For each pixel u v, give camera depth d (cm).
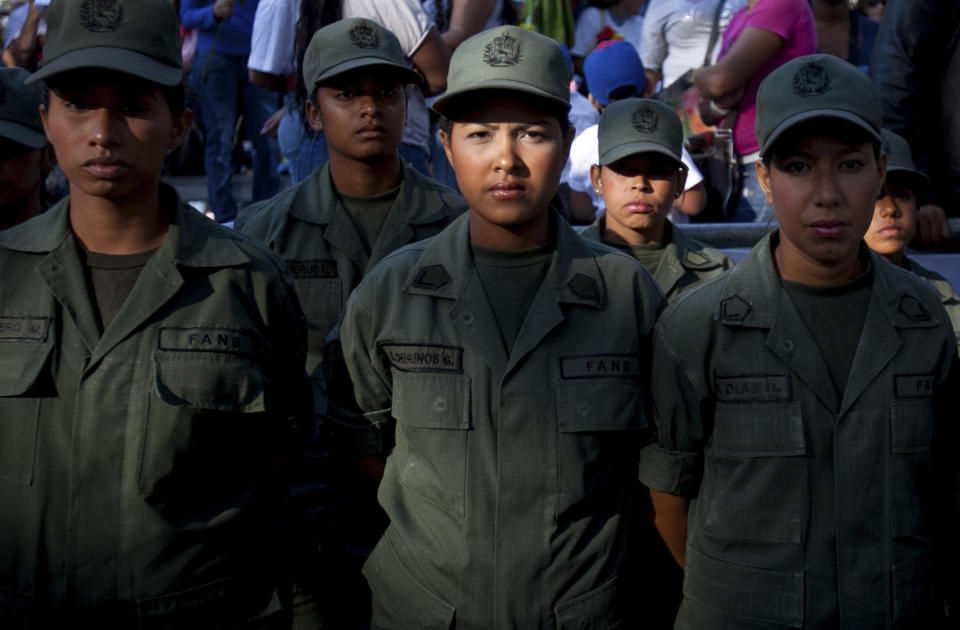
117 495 180
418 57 346
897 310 186
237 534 193
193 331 186
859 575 179
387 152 271
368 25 271
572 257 203
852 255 183
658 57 462
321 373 271
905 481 182
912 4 304
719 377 190
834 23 456
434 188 290
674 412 195
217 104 504
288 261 274
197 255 190
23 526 180
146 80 174
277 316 202
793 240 183
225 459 192
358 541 267
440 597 191
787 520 181
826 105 176
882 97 316
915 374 184
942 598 202
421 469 196
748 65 364
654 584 215
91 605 179
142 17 179
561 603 188
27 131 248
